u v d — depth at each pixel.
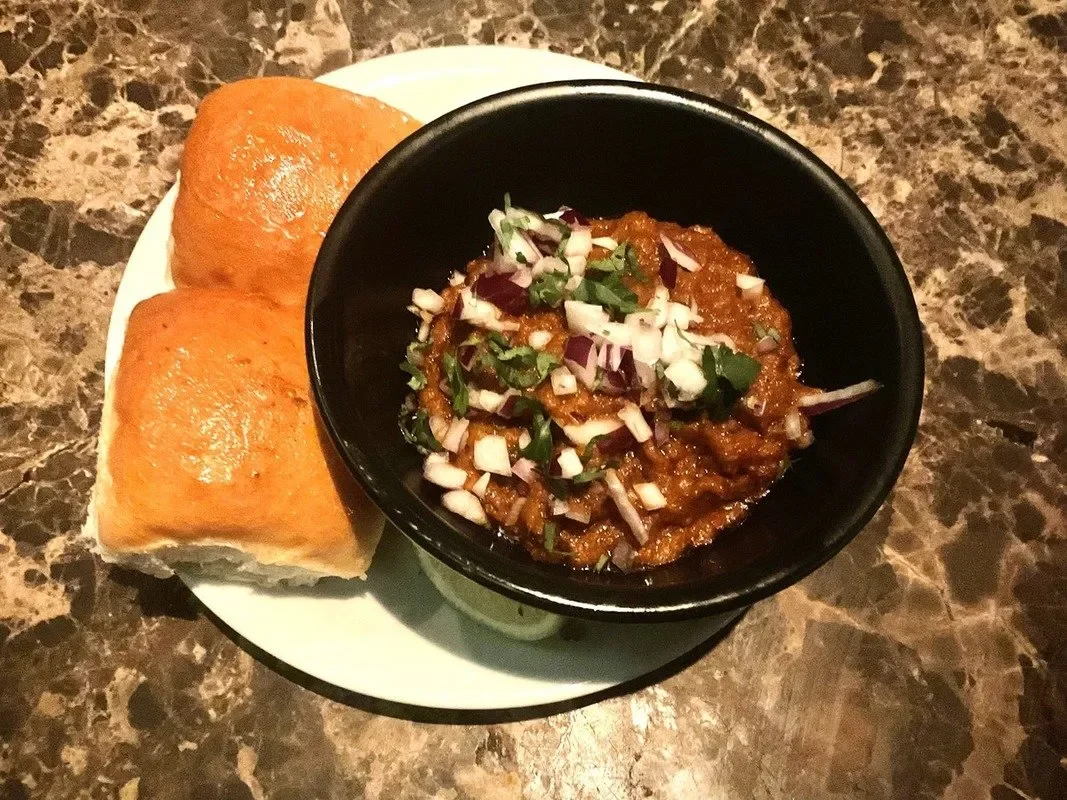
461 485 0.23
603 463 0.23
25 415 0.28
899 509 0.28
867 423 0.22
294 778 0.25
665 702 0.26
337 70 0.30
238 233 0.25
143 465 0.22
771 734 0.26
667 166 0.26
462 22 0.34
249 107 0.25
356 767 0.25
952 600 0.27
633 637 0.24
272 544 0.23
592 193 0.27
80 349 0.29
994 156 0.33
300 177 0.25
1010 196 0.33
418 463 0.24
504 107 0.24
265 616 0.24
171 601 0.26
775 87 0.34
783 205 0.25
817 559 0.20
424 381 0.25
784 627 0.27
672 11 0.35
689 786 0.25
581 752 0.25
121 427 0.23
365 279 0.23
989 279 0.31
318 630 0.24
